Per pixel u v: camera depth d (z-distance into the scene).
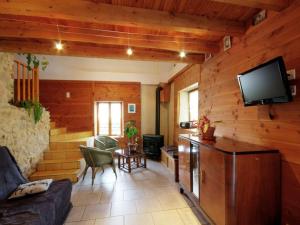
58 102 5.69
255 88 1.90
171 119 6.05
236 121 2.51
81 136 5.26
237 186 1.71
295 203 1.65
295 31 1.66
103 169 4.24
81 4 1.85
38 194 2.14
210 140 2.49
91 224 2.24
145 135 5.80
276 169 1.79
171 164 4.29
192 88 4.73
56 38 2.48
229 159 1.73
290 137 1.70
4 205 1.89
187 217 2.38
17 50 2.84
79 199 2.89
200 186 2.33
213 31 2.26
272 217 1.78
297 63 1.64
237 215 1.71
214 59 3.10
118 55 3.19
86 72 5.79
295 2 1.66
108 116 6.10
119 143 5.96
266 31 1.99
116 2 1.93
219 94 2.95
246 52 2.31
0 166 2.25
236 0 1.62
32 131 3.66
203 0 1.92
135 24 2.05
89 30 2.55
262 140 2.04
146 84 6.23
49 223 1.82
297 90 1.64
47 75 5.60
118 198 2.92
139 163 4.82
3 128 2.80
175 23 2.12
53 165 3.86
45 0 1.76
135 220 2.32
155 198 2.92
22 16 2.24
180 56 3.45
